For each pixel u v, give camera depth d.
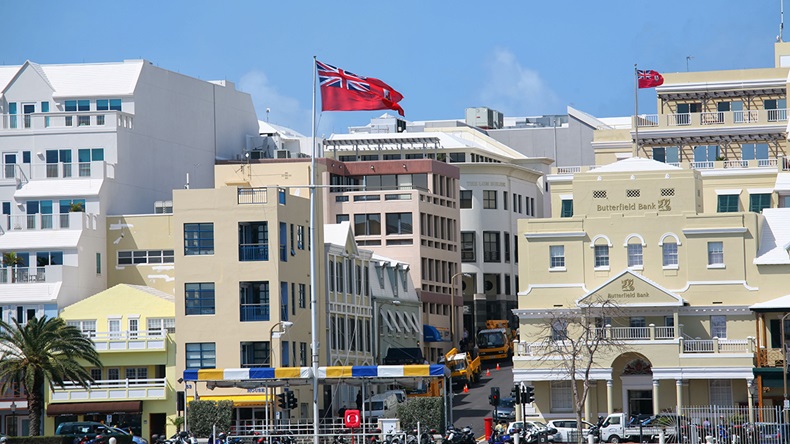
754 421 193.62
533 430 199.00
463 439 189.75
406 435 180.25
